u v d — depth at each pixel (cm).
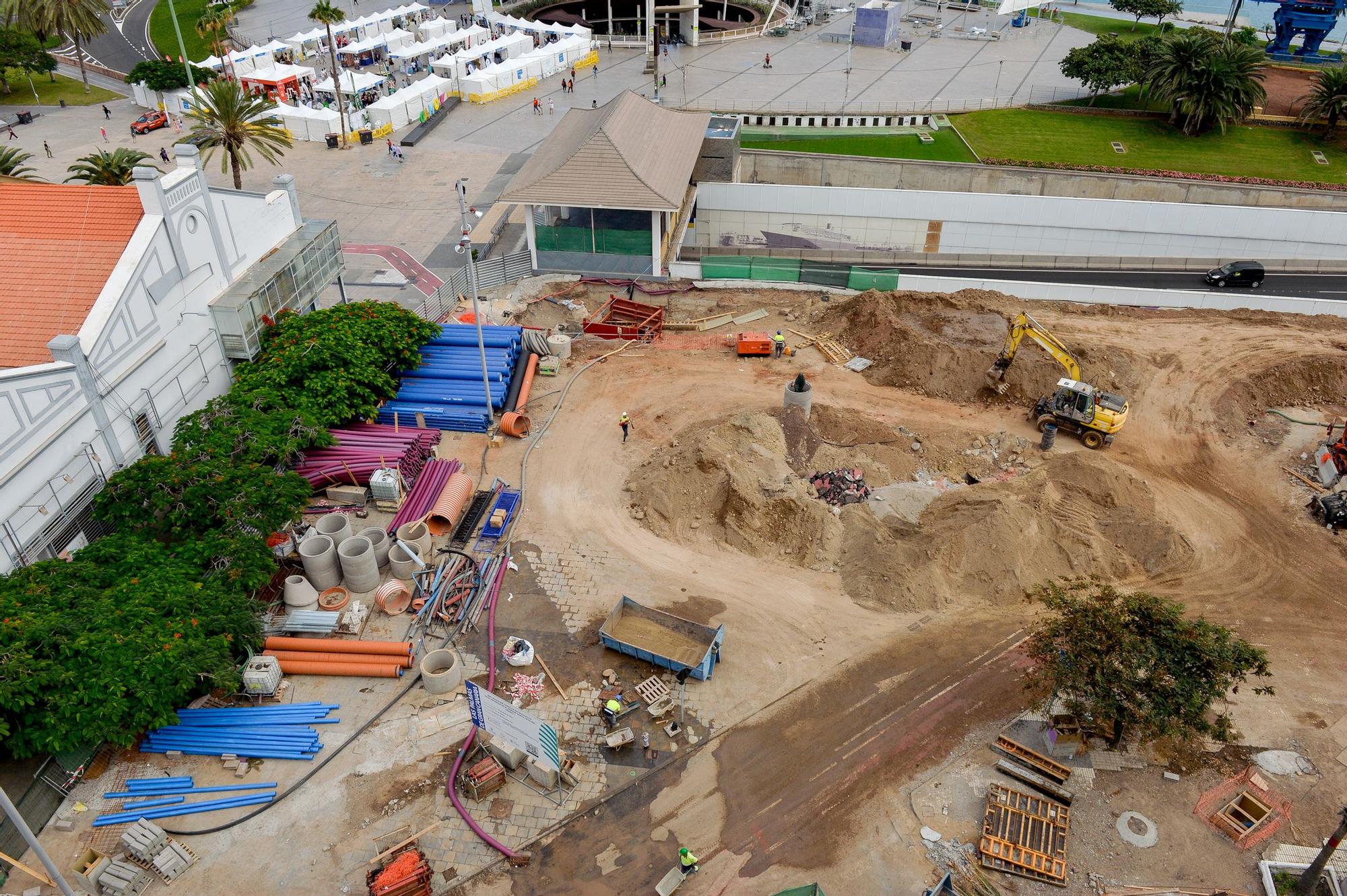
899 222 7419
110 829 2798
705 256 6650
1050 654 3020
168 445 4116
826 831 2858
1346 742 3161
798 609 3659
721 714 3228
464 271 5988
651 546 3966
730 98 10075
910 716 3234
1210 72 8700
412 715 3189
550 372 5178
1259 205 8188
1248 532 4184
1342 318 5872
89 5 9775
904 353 5169
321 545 3669
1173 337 5659
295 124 8619
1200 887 2706
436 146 8556
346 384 4341
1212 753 3120
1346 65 9094
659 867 2748
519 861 2744
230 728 3095
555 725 3162
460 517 4069
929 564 3712
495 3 13250
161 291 3984
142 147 8400
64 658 2808
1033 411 4838
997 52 11800
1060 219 7262
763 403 4928
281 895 2641
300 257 4947
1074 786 2998
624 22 13912
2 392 3175
